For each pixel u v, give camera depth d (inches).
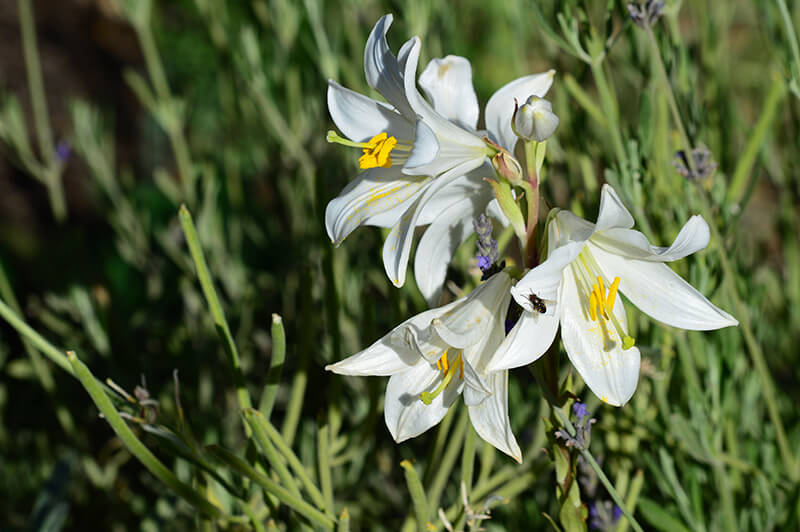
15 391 55.2
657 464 39.3
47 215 79.5
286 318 50.0
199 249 35.9
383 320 49.1
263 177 58.1
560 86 41.1
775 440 41.5
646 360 37.0
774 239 58.7
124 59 93.1
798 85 37.7
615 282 33.3
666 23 40.6
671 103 36.9
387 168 34.5
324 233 37.7
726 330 38.3
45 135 50.8
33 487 48.7
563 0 37.2
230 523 37.9
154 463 34.8
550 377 33.9
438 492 37.6
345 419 45.9
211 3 50.4
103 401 34.1
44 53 89.0
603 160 40.8
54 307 51.7
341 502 42.1
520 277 33.6
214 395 49.3
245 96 51.1
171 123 49.4
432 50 43.5
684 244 32.4
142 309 59.1
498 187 33.3
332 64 43.9
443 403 34.1
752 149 39.0
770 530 38.9
